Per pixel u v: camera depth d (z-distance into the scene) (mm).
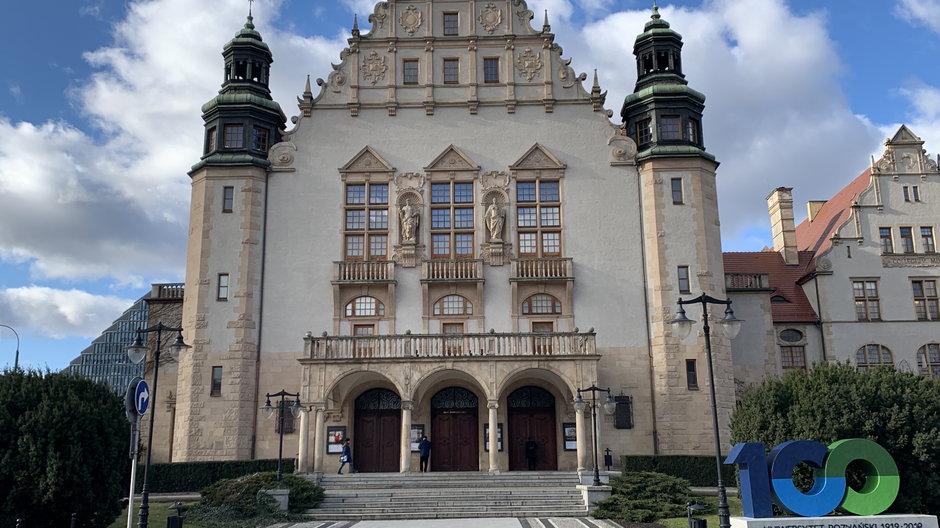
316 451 36281
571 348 37469
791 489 21109
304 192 42594
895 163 47594
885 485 21438
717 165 42875
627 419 39531
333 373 37156
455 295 41281
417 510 30438
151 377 44000
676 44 44812
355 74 43938
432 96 43531
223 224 41594
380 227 42344
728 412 39031
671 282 40469
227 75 44750
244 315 40344
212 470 36688
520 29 44500
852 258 46438
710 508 29219
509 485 34000
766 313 44500
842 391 24547
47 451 22656
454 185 42750
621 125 43312
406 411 36562
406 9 44688
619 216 42062
